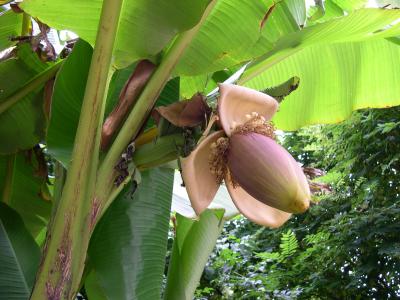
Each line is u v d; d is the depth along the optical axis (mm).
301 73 1222
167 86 1021
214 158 734
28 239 1005
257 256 3150
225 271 2869
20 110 1204
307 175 877
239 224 3777
